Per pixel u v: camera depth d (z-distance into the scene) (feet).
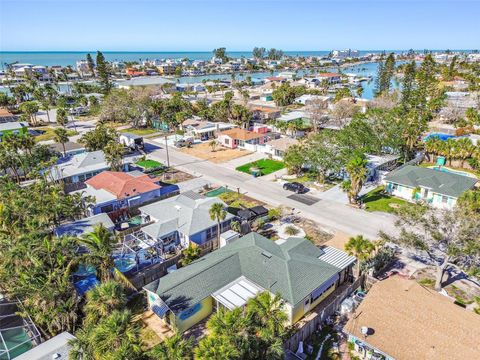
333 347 85.15
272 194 176.76
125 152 247.09
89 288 98.37
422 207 103.30
